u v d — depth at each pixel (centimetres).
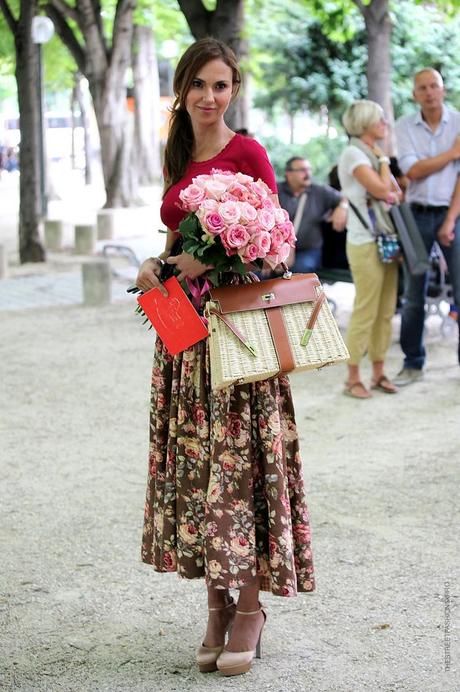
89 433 895
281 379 476
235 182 447
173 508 473
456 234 1008
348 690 456
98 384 1069
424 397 978
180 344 455
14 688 467
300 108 2875
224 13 1568
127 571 598
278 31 2777
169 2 3216
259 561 475
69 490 743
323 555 608
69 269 2009
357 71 2752
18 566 607
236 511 459
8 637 518
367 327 970
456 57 2628
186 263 457
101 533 657
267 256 454
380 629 514
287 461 481
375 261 953
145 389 1047
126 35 2898
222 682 468
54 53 3838
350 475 754
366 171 940
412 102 2620
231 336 447
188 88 462
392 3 2592
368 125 952
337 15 1875
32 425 923
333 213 1275
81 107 5512
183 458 466
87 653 501
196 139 473
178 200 471
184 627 528
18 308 1549
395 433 863
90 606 553
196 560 470
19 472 788
